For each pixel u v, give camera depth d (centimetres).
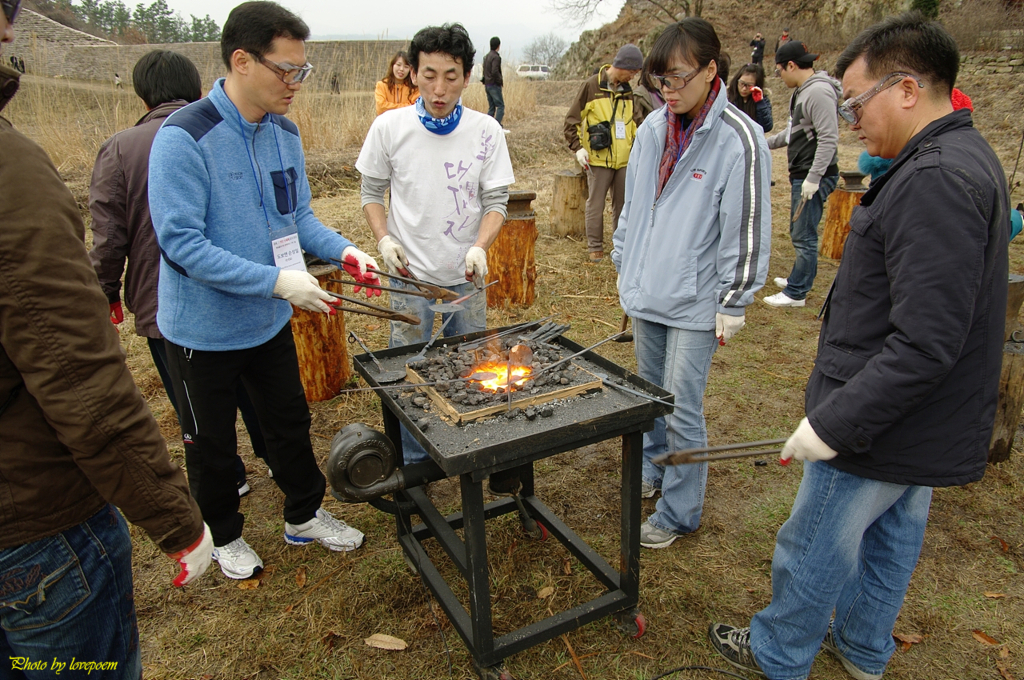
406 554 249
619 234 276
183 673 208
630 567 214
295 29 191
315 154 910
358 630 226
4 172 103
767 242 223
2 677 132
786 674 194
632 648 218
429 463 218
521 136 1173
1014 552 259
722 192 226
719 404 379
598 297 530
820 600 180
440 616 231
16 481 117
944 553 259
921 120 151
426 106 256
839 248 637
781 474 311
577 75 2842
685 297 238
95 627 133
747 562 256
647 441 289
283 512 280
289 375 239
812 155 481
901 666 212
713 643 218
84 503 126
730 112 223
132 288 254
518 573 252
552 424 186
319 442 338
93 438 114
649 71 218
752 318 502
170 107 245
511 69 1565
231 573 246
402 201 273
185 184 193
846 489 168
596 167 575
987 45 1409
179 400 225
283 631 225
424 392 208
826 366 169
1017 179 806
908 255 139
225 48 192
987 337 150
